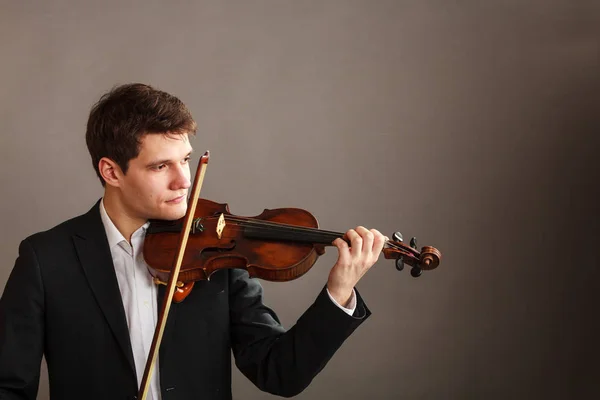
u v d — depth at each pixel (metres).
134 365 1.38
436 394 2.86
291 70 2.82
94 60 2.83
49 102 2.84
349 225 2.84
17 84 2.83
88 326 1.39
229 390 1.50
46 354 1.42
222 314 1.48
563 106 2.71
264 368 1.42
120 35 2.82
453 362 2.84
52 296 1.39
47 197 2.87
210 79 2.83
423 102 2.78
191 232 1.50
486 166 2.77
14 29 2.82
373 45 2.79
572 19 2.68
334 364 2.90
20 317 1.37
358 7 2.79
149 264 1.42
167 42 2.82
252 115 2.84
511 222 2.78
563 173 2.73
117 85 2.83
